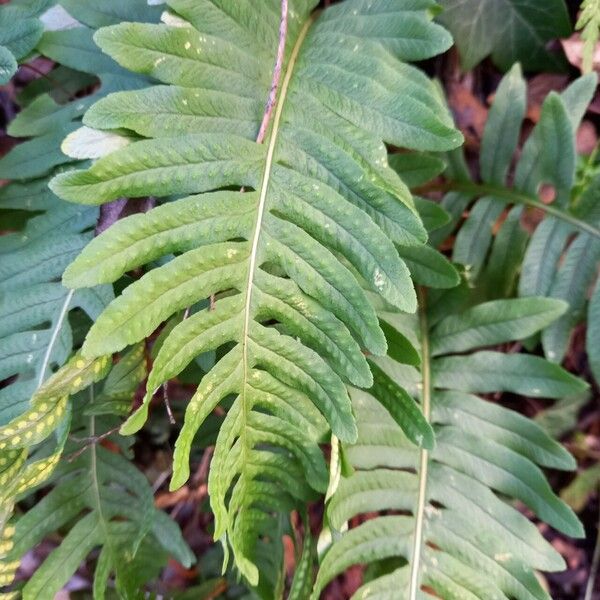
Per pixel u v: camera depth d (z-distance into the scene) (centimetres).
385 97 33
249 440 35
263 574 44
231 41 33
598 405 51
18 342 36
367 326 32
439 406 43
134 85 38
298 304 33
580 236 43
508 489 41
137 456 50
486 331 43
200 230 31
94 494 42
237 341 33
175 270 31
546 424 50
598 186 43
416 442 36
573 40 47
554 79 50
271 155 33
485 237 46
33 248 37
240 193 32
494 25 46
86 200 29
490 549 40
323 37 36
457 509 41
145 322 30
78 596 51
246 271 32
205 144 31
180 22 32
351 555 40
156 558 44
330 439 36
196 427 32
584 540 53
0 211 41
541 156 44
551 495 40
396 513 51
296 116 34
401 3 35
